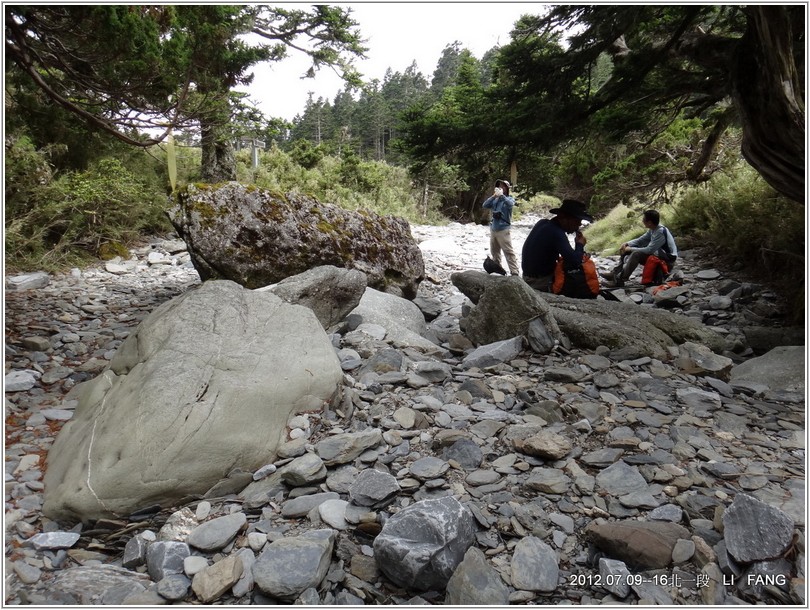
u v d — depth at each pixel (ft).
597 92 24.68
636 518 8.48
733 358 16.35
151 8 17.81
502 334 16.83
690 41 21.93
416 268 25.88
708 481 9.34
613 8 20.39
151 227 37.24
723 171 39.70
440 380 13.97
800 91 17.62
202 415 9.72
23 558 7.81
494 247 32.53
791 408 12.47
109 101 16.58
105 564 7.71
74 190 30.45
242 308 12.97
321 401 11.87
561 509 8.73
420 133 25.99
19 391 13.20
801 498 8.74
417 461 9.96
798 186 18.99
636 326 16.90
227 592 7.20
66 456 9.74
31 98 22.21
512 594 7.14
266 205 21.25
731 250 30.94
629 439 10.71
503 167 28.68
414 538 7.54
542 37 23.17
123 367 11.91
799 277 22.99
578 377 13.87
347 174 83.20
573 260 20.84
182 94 15.93
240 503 9.12
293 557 7.42
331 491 9.31
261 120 40.14
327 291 17.47
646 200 44.37
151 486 8.82
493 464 10.02
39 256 26.84
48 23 13.91
